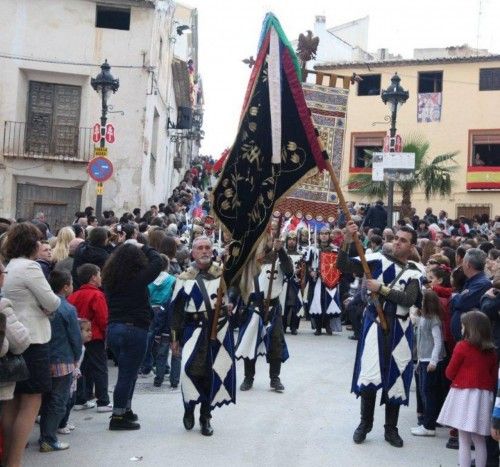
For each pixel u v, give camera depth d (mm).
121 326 7676
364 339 7578
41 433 7074
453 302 7609
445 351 7910
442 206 34375
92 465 6664
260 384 10320
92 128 23891
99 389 8539
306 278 15234
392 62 35125
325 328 15398
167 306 9852
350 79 9133
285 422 8344
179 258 11336
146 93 24094
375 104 35562
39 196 23875
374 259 7727
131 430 7836
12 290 6133
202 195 28594
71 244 9562
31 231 6352
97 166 17156
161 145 29172
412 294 7441
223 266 7367
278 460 6973
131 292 7695
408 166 17094
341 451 7316
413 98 34969
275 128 7070
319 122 9016
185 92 34531
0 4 23562
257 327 9789
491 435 6207
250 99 7301
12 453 6148
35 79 23922
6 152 23516
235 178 7270
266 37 7230
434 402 7922
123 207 24047
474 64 34250
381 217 21969
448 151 34406
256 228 7422
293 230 15312
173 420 8297
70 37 23844
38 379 6148
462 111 34312
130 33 24062
